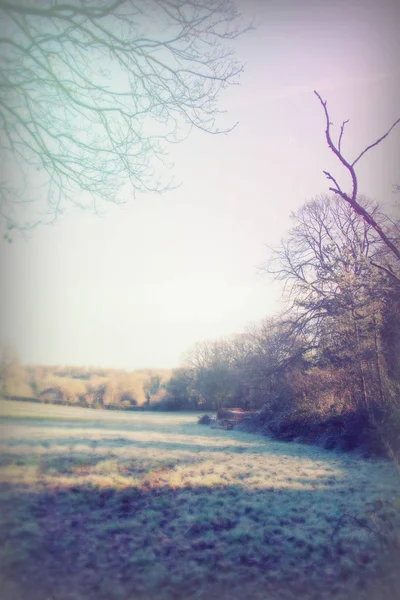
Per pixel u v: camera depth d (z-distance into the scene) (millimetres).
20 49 9445
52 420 19625
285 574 5172
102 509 7148
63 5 9133
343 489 9602
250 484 9969
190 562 5402
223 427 25328
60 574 4832
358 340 14039
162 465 11383
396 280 6348
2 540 5410
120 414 30438
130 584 4746
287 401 21797
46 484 8062
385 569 5188
